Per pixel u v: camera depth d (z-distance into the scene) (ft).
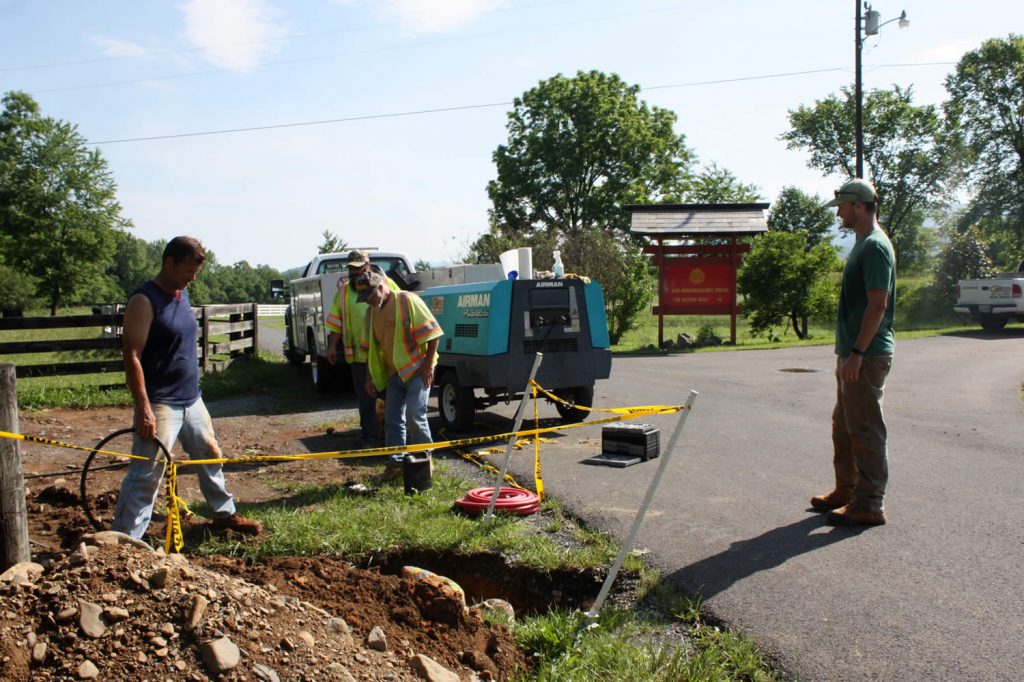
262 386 48.19
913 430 30.01
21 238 188.96
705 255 80.12
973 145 166.91
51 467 25.38
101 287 222.69
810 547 17.03
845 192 18.44
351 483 22.31
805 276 83.05
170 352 15.89
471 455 27.02
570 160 153.89
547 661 12.25
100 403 40.09
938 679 11.47
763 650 12.52
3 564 14.12
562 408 33.47
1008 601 14.03
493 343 29.99
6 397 14.08
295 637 10.86
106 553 11.66
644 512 13.99
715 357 63.52
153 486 15.58
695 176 172.76
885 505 20.02
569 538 18.08
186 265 15.67
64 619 10.53
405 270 50.37
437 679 10.81
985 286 78.64
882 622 13.34
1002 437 28.35
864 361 18.01
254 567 14.32
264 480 23.27
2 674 9.86
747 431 30.45
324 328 41.81
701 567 16.05
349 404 39.93
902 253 210.38
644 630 13.58
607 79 160.04
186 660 10.18
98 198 196.34
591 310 31.99
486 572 17.06
